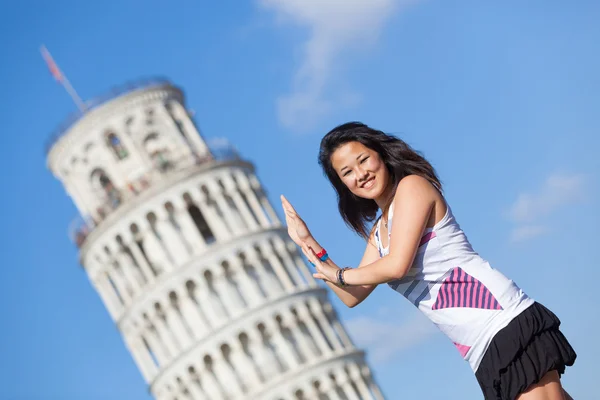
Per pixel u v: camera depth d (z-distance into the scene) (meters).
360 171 6.49
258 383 87.19
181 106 96.88
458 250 6.31
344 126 6.59
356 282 6.62
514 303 6.19
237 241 89.88
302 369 87.00
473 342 6.27
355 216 7.20
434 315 6.43
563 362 6.15
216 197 91.38
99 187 93.81
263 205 95.12
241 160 94.50
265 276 90.31
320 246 7.07
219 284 89.25
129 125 93.94
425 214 6.25
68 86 93.69
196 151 94.44
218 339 87.62
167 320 90.38
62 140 94.12
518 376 6.12
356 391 89.69
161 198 90.50
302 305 89.44
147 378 91.56
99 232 91.62
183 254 89.75
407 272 6.38
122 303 93.88
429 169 6.48
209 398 88.38
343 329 92.50
